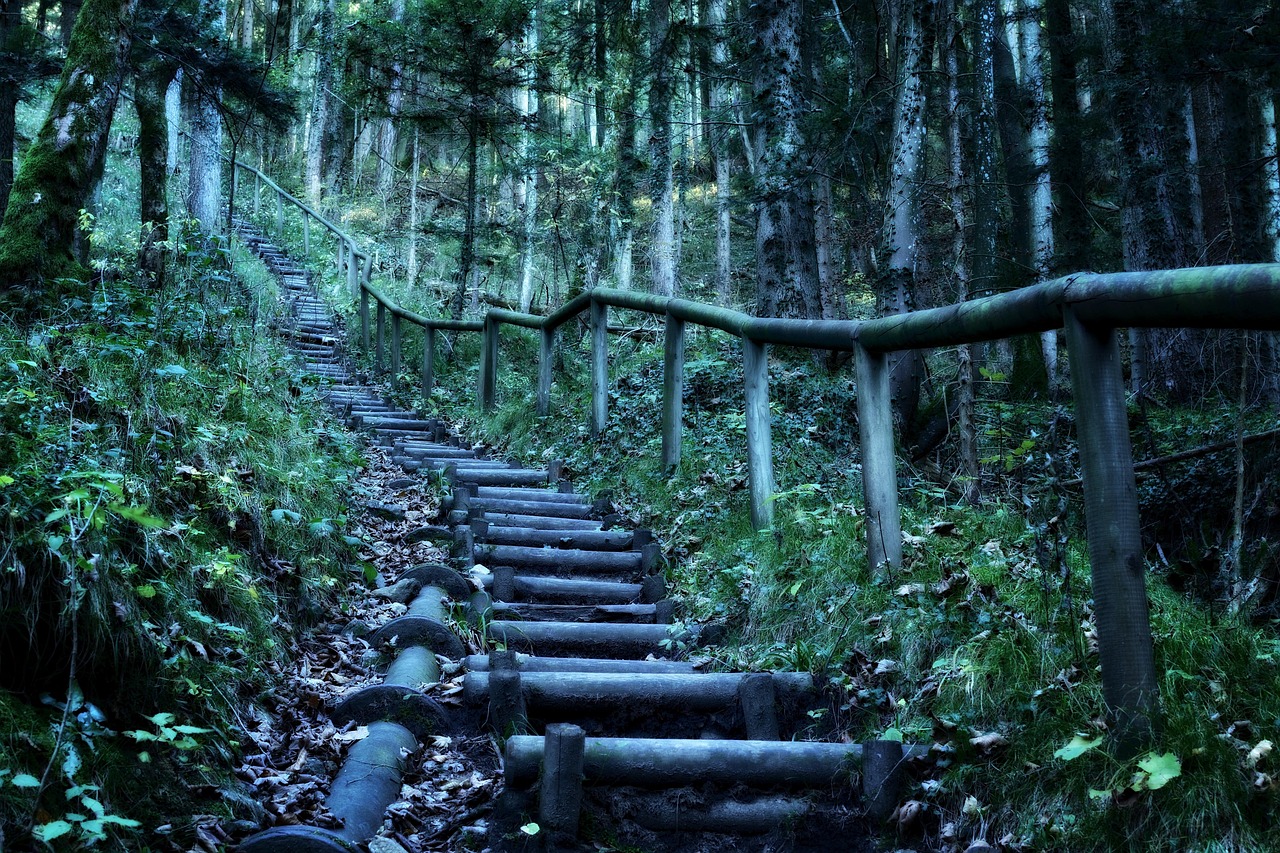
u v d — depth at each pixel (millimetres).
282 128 12703
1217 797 2287
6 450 2879
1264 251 11445
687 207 26891
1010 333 3037
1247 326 2186
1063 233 13445
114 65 5910
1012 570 3641
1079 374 2605
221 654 3188
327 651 3855
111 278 5746
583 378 10031
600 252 18000
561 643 4211
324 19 15859
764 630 3951
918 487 5355
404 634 3900
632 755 2965
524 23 14555
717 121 13234
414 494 6641
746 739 3338
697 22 15484
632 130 16797
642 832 2865
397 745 3100
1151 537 6293
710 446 6250
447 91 15609
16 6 11305
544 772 2818
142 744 2537
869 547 3863
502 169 17547
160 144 10000
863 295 17312
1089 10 16797
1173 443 7004
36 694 2438
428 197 26984
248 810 2623
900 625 3453
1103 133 13594
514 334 14523
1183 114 12102
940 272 9914
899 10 8727
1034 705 2807
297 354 10398
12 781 1975
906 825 2754
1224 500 5820
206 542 3602
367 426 9375
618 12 14750
